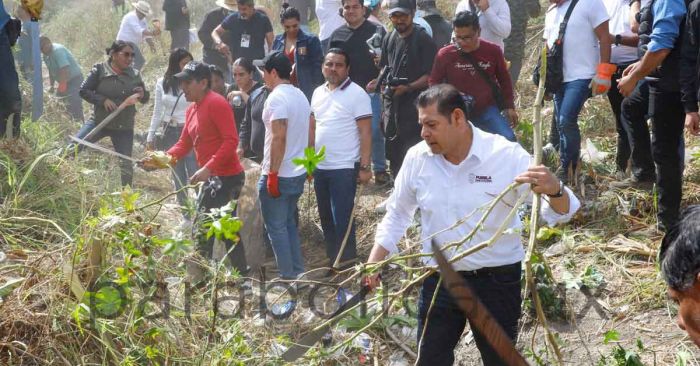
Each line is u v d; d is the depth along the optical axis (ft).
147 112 36.99
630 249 17.48
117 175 23.62
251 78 23.97
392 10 21.72
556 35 20.45
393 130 22.40
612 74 19.95
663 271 6.66
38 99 26.53
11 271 14.34
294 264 19.44
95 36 51.90
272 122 18.19
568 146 20.56
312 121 19.99
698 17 16.06
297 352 13.67
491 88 20.63
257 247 19.79
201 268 15.10
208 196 18.78
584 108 26.35
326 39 29.09
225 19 30.37
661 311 15.74
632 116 19.89
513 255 12.05
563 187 11.07
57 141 24.76
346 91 19.56
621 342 15.12
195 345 13.74
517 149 11.98
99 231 13.41
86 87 25.52
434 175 12.16
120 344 13.09
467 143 11.91
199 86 18.93
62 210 17.66
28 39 32.65
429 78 21.31
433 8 26.35
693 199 19.11
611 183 20.59
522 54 26.73
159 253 15.42
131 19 41.24
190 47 45.09
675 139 17.58
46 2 60.75
